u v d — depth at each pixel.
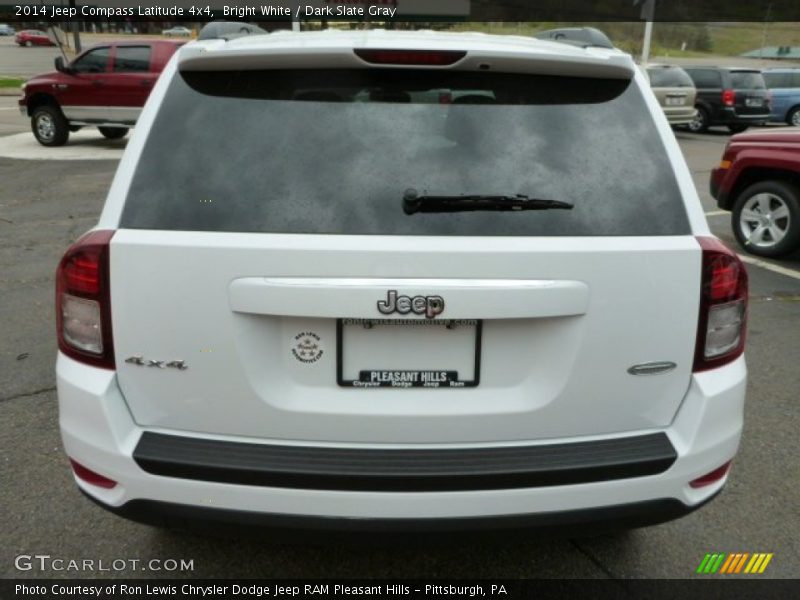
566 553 2.67
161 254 1.87
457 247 1.84
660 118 2.13
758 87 19.27
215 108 2.05
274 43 2.14
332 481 1.88
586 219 1.93
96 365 1.98
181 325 1.89
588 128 2.06
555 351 1.93
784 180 6.77
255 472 1.88
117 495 1.99
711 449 2.06
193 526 1.98
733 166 7.05
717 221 8.68
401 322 1.88
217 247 1.84
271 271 1.84
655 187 2.01
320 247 1.83
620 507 1.99
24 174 11.12
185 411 1.95
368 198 1.91
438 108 2.05
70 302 1.99
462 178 1.94
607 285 1.90
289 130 2.00
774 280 6.24
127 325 1.92
